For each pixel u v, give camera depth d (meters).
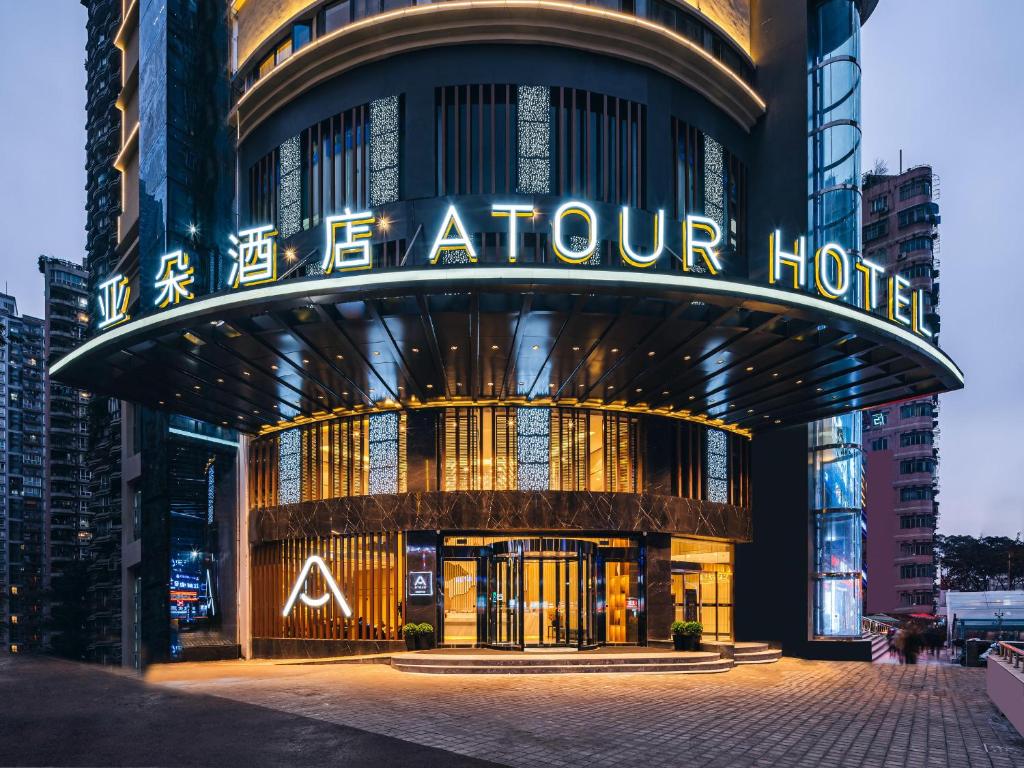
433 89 28.84
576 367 26.08
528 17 28.25
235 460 38.34
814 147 34.84
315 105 31.34
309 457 33.69
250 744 13.51
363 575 31.19
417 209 28.28
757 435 35.75
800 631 33.59
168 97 38.12
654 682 22.81
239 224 34.88
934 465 94.12
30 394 134.25
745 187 34.94
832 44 35.38
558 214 20.42
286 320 21.69
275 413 32.69
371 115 29.66
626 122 29.69
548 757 12.93
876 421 97.44
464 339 23.56
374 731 14.78
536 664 24.72
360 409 31.77
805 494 34.31
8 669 23.39
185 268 23.14
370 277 19.72
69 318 109.50
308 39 32.22
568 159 28.84
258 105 32.97
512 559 29.03
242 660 35.12
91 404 69.25
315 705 17.78
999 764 12.98
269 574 34.78
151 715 16.12
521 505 29.53
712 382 27.58
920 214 89.81
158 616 37.94
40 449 134.25
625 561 30.67
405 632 28.84
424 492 29.89
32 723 15.09
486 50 28.84
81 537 109.75
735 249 33.72
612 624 30.23
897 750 13.98
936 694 21.50
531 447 30.55
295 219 31.62
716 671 26.06
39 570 131.38
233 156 35.88
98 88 71.38
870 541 95.44
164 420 39.38
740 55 34.62
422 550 29.75
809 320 21.84
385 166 29.19
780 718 17.06
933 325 83.69
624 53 29.39
